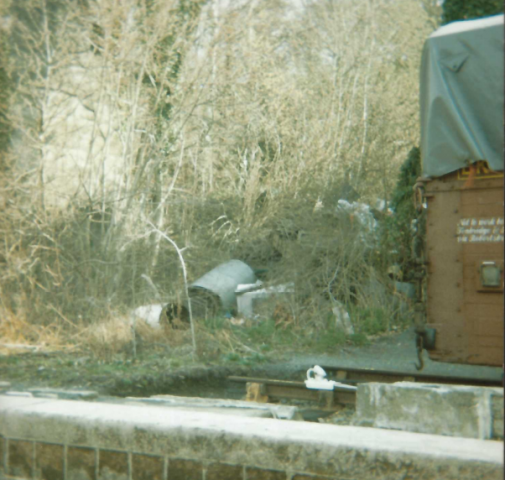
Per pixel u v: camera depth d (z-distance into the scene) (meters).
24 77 12.20
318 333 9.72
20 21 12.34
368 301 10.66
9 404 4.40
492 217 5.52
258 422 3.91
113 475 3.98
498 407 4.11
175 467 3.85
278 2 14.41
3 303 9.72
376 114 14.30
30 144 11.50
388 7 15.25
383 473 3.42
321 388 6.51
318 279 10.55
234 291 10.71
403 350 9.07
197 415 4.08
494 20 5.47
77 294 9.77
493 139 5.38
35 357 8.44
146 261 10.19
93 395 5.95
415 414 4.34
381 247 11.25
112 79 11.79
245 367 8.21
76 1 12.30
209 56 12.27
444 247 5.76
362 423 4.51
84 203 10.77
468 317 5.66
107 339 8.74
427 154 5.73
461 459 3.27
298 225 11.36
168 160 11.98
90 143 11.40
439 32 5.66
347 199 12.33
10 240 10.33
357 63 15.05
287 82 14.95
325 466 3.53
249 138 13.66
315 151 13.34
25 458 4.21
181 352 8.77
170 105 12.52
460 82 5.52
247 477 3.70
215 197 13.11
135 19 12.09
